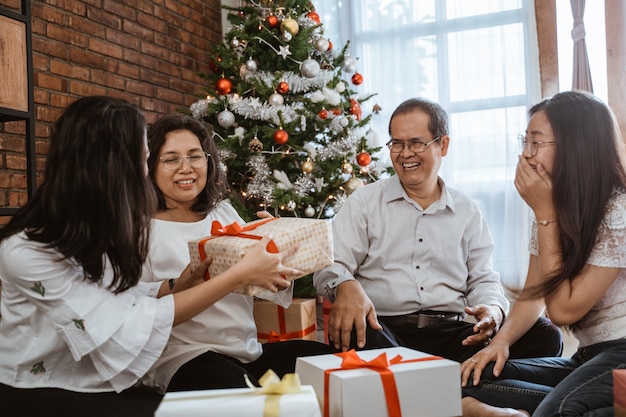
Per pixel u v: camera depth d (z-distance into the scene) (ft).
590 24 11.53
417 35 12.65
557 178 4.96
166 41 12.09
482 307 6.13
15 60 7.43
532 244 5.80
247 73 10.43
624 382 3.71
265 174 9.92
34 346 4.41
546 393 5.01
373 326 5.83
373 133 10.63
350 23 13.12
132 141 4.30
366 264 6.97
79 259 4.16
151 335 4.31
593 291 4.81
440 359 3.97
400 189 6.91
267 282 4.43
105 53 10.54
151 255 5.41
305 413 3.11
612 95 11.29
